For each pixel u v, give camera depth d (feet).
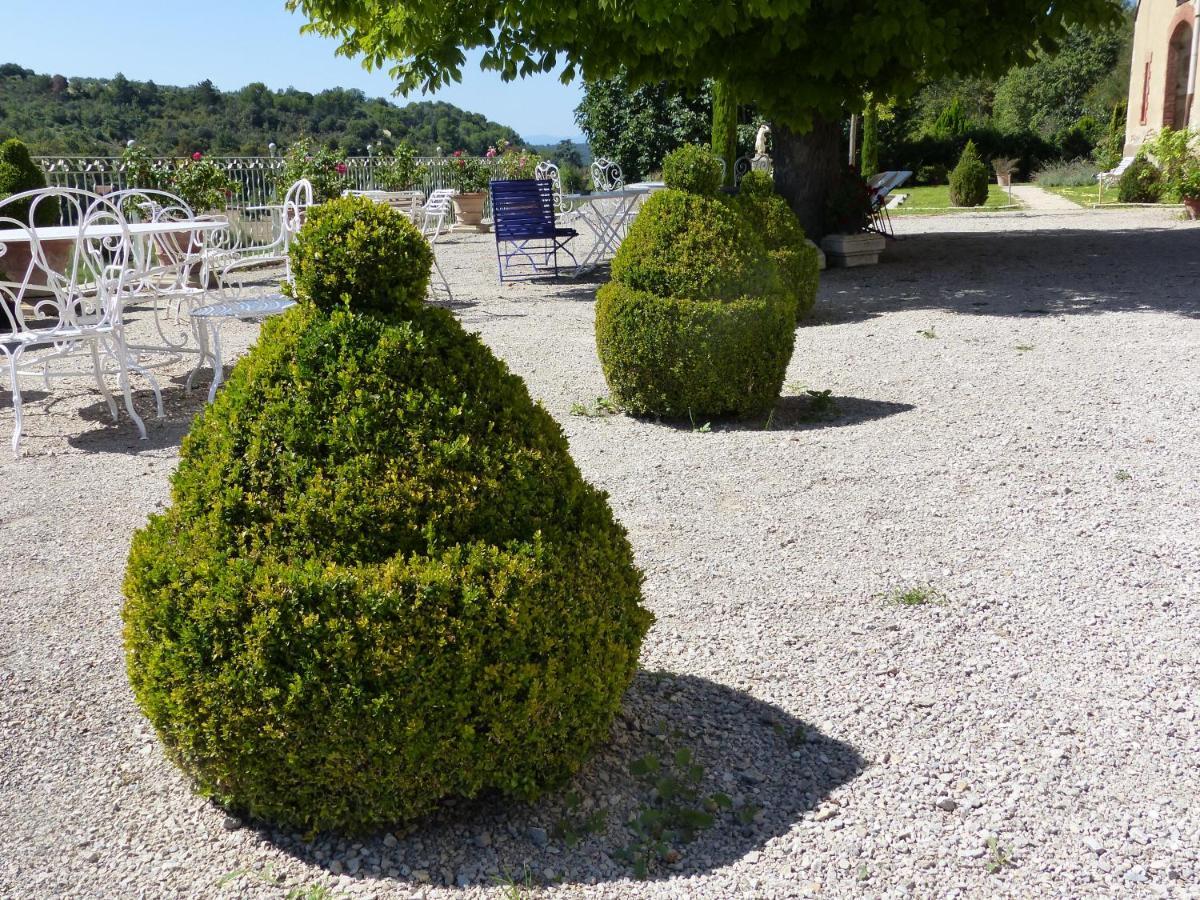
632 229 18.15
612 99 87.45
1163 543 11.64
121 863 6.75
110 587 11.40
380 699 6.13
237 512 6.59
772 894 6.26
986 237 46.57
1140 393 18.12
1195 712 8.17
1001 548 11.69
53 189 17.29
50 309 31.76
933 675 8.90
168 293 20.27
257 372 6.81
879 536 12.16
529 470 6.90
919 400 18.47
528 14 29.48
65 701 8.90
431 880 6.45
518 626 6.38
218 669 6.30
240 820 7.13
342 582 6.25
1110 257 37.63
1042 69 128.36
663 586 10.95
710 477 14.55
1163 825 6.81
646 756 7.72
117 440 17.72
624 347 17.58
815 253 26.84
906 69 36.04
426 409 6.69
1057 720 8.13
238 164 52.03
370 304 6.92
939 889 6.28
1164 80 74.13
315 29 39.17
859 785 7.35
